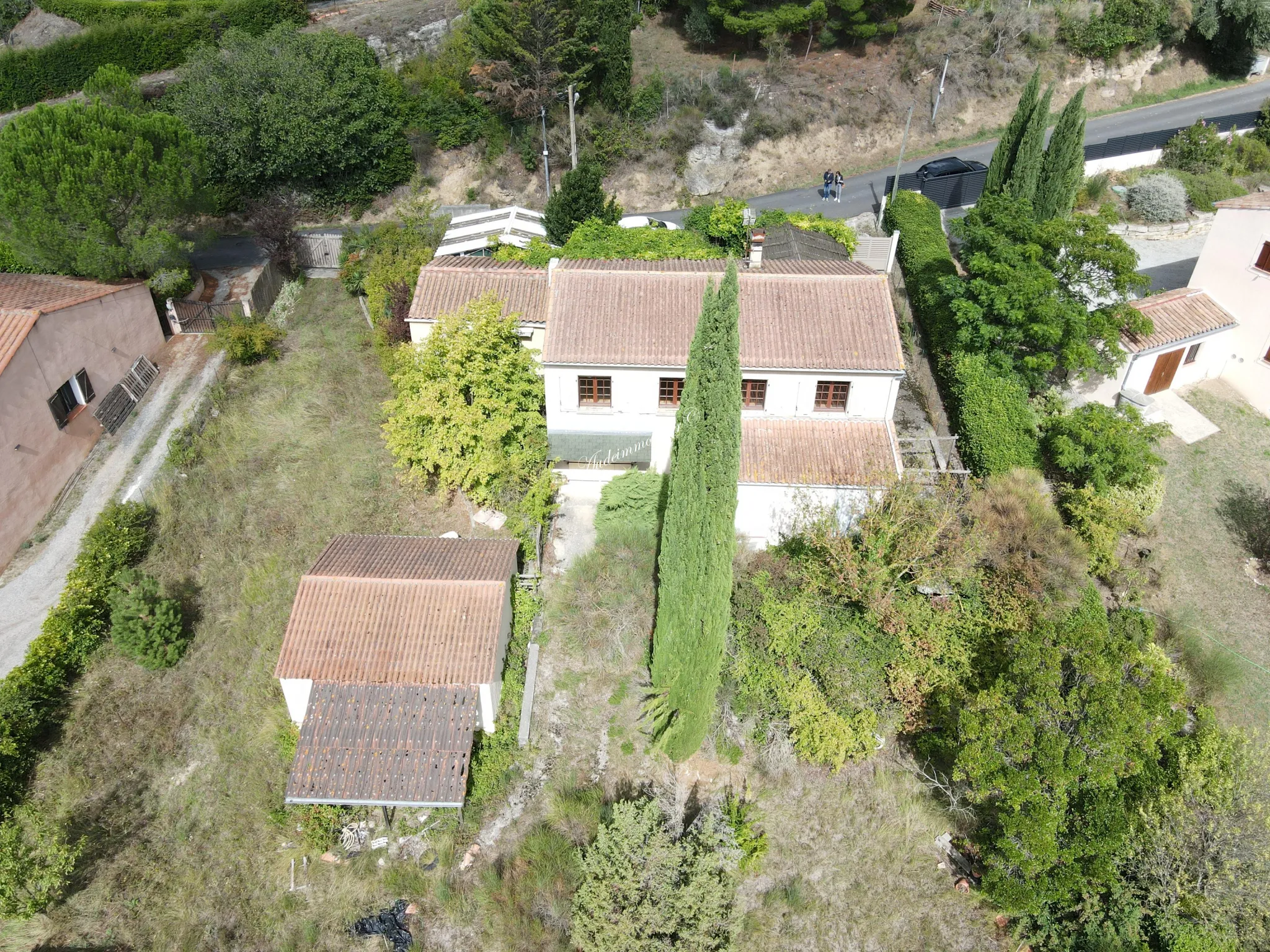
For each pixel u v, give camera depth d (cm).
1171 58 6662
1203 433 3681
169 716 2719
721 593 2350
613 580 3094
